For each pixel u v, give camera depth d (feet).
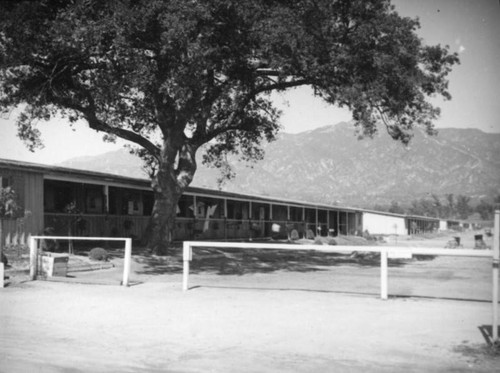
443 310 30.30
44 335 24.22
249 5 54.29
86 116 72.23
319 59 61.46
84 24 52.47
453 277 55.36
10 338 23.53
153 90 63.16
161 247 73.77
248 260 78.28
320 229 162.91
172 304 32.65
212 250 90.43
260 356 20.47
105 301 33.78
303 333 24.36
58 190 78.74
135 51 57.47
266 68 70.74
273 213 149.79
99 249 62.75
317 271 63.10
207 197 115.44
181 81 55.57
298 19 57.21
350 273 60.44
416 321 26.94
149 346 22.15
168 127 72.54
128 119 84.74
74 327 25.93
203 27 54.85
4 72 61.67
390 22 63.16
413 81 63.72
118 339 23.45
